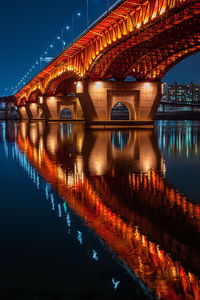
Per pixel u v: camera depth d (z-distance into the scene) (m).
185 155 20.72
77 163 17.36
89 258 5.73
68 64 67.31
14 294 4.59
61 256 5.82
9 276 5.11
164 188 11.45
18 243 6.45
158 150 23.64
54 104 101.44
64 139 33.75
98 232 7.08
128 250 6.11
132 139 32.97
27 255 5.88
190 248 6.24
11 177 13.54
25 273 5.19
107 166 16.41
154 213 8.52
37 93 131.88
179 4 28.55
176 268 5.40
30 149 24.34
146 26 34.94
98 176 13.75
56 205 9.27
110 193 10.72
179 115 148.25
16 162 17.70
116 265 5.47
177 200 9.83
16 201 9.76
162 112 164.50
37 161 18.14
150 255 5.87
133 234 6.96
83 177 13.52
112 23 42.00
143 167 16.08
